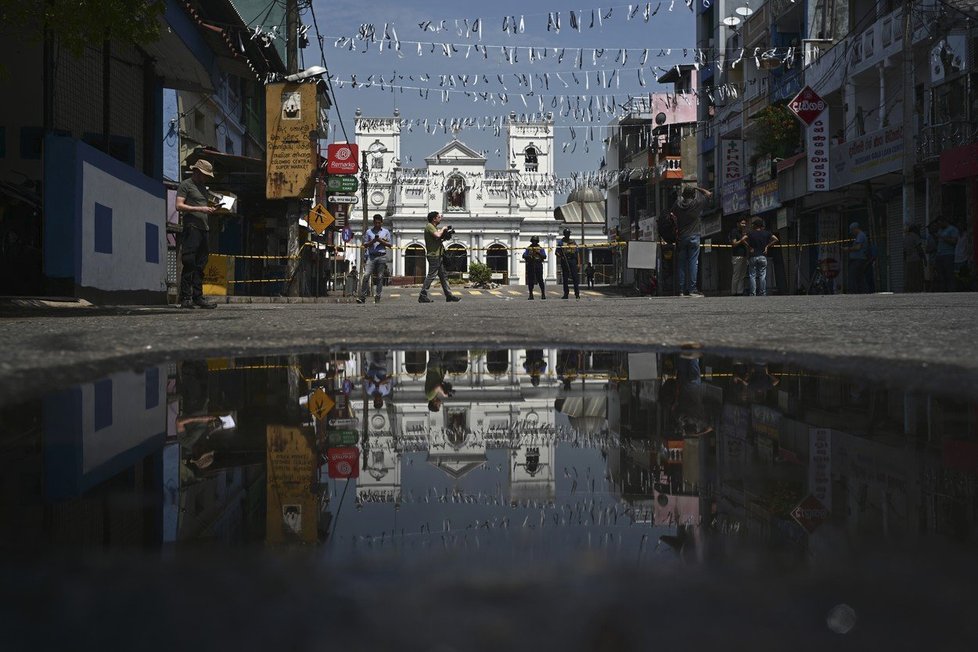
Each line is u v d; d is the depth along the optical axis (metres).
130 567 0.47
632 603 0.37
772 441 1.11
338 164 26.36
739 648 0.32
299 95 17.98
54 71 8.12
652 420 1.34
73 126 9.25
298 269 18.84
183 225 8.97
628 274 42.06
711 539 0.54
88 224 8.52
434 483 0.85
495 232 62.44
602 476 0.88
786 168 22.64
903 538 0.55
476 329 3.87
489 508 0.69
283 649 0.32
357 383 1.95
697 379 1.92
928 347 2.32
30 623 0.36
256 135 26.62
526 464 0.96
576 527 0.59
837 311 5.53
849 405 1.42
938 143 16.14
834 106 22.12
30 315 6.13
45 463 0.99
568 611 0.36
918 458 0.97
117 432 1.25
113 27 7.19
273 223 24.08
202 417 1.42
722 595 0.38
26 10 7.33
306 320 5.05
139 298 10.43
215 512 0.70
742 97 27.81
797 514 0.66
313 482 0.88
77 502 0.76
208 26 13.18
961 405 1.38
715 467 0.93
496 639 0.33
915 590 0.40
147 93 11.25
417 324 4.40
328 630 0.34
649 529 0.58
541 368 2.26
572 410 1.50
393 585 0.40
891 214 19.39
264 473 0.94
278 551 0.50
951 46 15.77
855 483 0.83
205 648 0.33
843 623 0.35
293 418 1.42
